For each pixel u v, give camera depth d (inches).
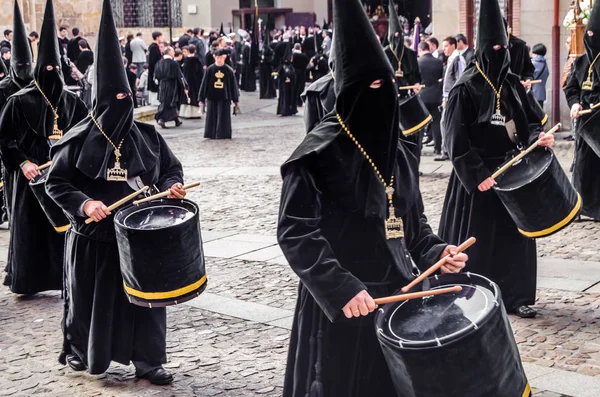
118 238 216.5
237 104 992.2
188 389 234.5
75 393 235.8
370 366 170.2
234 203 483.2
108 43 234.1
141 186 239.1
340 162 164.9
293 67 969.5
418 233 178.1
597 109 368.2
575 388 224.4
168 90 868.0
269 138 771.4
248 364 251.4
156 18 1413.6
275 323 285.6
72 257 237.0
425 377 146.3
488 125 272.1
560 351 250.8
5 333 289.9
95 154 233.5
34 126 317.4
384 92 162.7
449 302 160.9
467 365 144.6
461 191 286.5
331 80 309.0
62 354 250.2
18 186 322.3
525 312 279.9
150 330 237.6
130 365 254.4
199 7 1430.9
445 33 766.5
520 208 256.5
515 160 264.7
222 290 323.3
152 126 246.4
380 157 166.6
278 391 231.1
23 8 1160.2
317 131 167.6
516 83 277.3
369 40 161.5
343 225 168.4
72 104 326.3
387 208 169.5
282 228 163.9
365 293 158.9
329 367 170.2
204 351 263.1
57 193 232.4
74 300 238.4
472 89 272.5
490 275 282.0
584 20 490.0
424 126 427.8
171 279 213.6
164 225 218.4
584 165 392.5
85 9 1302.9
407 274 170.2
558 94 666.8
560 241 370.6
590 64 375.2
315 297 161.3
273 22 1523.1
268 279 335.9
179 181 243.0
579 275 321.4
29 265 324.2
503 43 269.9
